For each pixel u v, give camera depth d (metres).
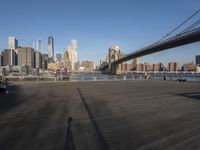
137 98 16.58
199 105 13.69
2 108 12.03
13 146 6.47
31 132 7.75
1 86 19.55
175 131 8.08
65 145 6.58
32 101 14.63
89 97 16.91
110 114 10.75
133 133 7.78
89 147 6.46
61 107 12.49
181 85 30.97
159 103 14.32
